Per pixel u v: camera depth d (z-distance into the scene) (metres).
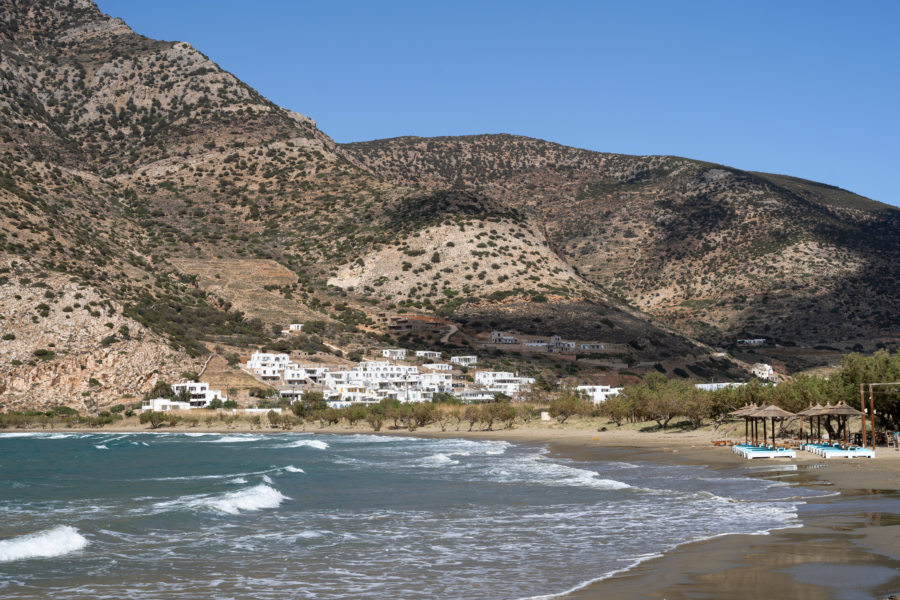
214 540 32.19
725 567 23.45
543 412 128.62
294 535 33.12
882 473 45.44
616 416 109.88
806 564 23.17
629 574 23.66
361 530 34.28
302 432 131.50
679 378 196.25
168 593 23.56
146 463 77.75
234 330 186.12
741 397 86.12
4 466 75.50
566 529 32.88
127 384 149.25
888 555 23.97
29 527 35.50
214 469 70.06
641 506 38.44
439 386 163.25
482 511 39.22
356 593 23.20
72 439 118.81
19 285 157.62
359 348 191.00
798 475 46.81
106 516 38.88
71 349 149.50
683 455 67.44
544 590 22.45
